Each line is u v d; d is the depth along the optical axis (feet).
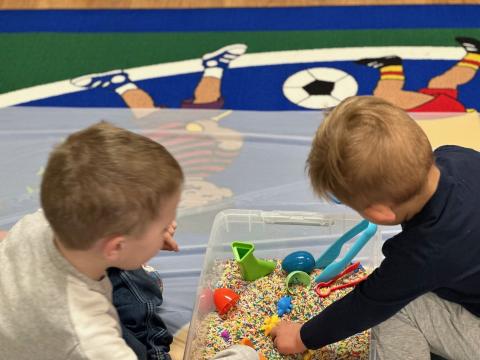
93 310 2.62
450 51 5.96
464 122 5.00
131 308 3.45
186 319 3.91
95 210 2.45
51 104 5.71
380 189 2.54
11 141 5.11
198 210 4.53
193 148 4.98
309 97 5.62
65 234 2.53
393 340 3.43
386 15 6.46
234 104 5.62
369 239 3.92
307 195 4.59
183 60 6.15
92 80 5.96
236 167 4.82
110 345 2.58
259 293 3.96
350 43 6.16
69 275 2.60
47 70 6.11
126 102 5.70
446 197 2.66
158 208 2.57
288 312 3.84
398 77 5.72
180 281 4.13
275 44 6.24
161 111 5.35
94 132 2.59
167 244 3.44
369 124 2.51
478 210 2.69
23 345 2.60
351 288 3.93
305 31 6.37
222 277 4.11
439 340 3.40
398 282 2.77
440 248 2.64
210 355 3.65
